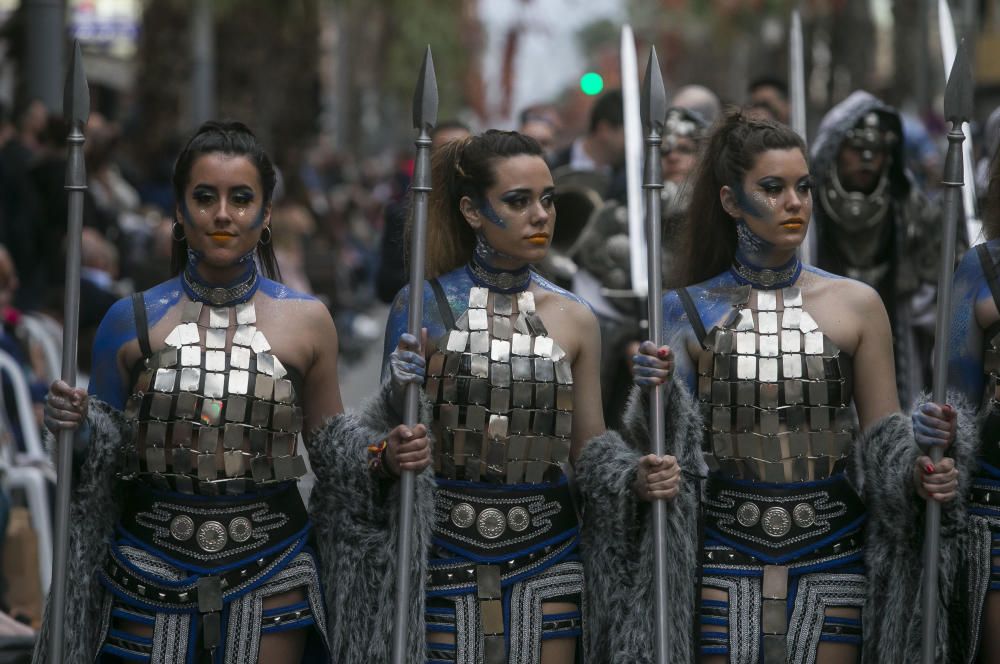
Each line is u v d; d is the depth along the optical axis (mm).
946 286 12086
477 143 12312
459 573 12016
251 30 50375
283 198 38156
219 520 11805
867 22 47562
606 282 17906
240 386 11773
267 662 11906
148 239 29469
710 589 12273
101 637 11938
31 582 17359
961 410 12477
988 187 13383
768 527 12188
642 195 17422
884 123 16891
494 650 11906
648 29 72562
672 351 12438
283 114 51219
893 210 17156
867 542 12320
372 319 53812
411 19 63938
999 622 12453
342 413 12180
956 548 12234
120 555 11875
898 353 17281
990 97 35281
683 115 17578
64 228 26547
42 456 18250
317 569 12133
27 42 29281
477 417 12062
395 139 113812
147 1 48438
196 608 11766
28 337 20344
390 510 11945
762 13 57375
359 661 11898
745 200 12383
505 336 12203
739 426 12242
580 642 12320
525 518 12086
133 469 11812
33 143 27797
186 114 50062
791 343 12281
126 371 12000
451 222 12750
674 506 12047
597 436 12352
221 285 12008
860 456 12477
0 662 14062
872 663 12250
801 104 18797
